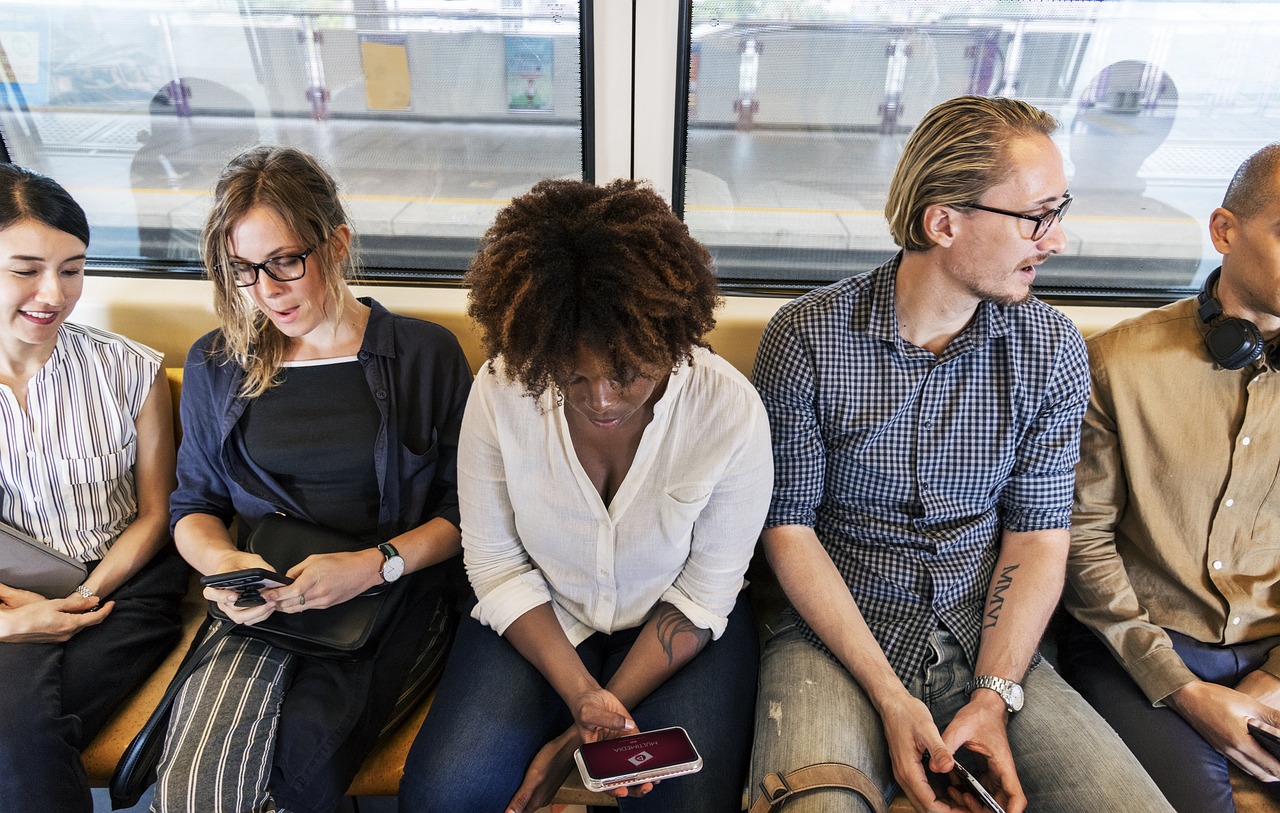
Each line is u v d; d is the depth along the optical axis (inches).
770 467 44.9
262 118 68.0
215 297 50.2
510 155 67.6
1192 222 68.4
